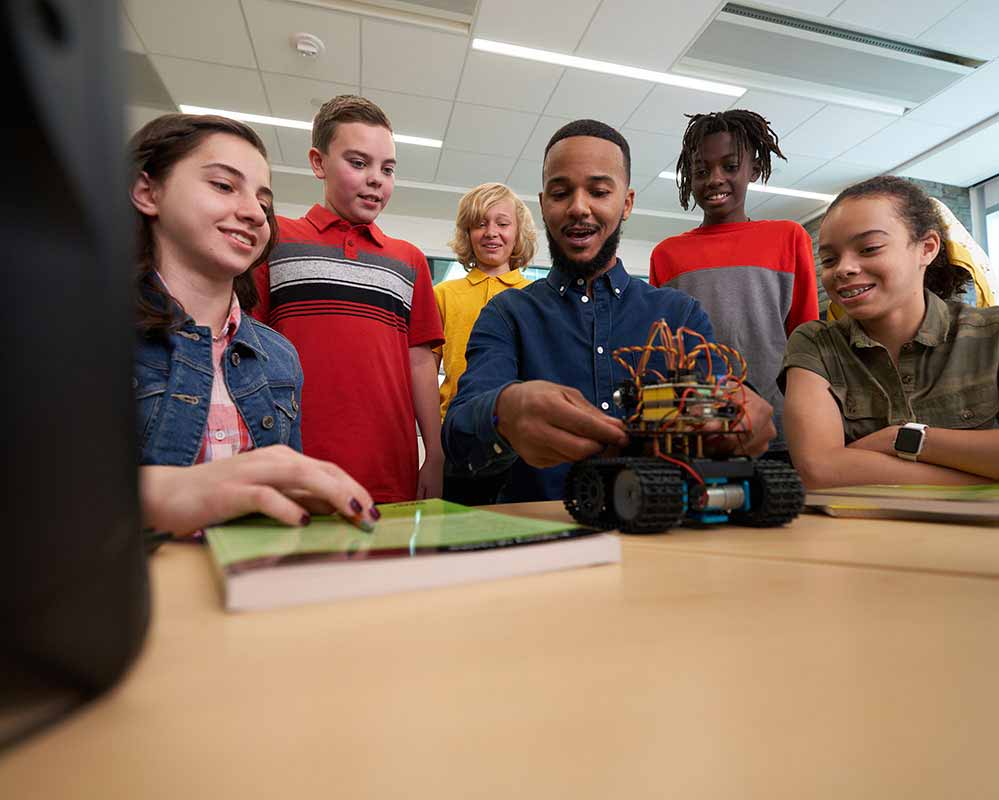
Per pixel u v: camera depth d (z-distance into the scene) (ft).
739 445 1.80
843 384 3.63
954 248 3.84
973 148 14.48
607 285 3.78
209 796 0.35
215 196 3.06
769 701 0.50
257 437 3.26
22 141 0.34
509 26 10.44
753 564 1.13
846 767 0.39
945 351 3.47
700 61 11.46
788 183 16.66
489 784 0.37
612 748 0.42
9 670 0.38
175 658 0.62
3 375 0.37
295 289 4.70
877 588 0.92
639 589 0.92
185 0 9.76
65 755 0.41
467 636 0.69
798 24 10.59
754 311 5.34
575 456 1.88
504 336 3.77
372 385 4.68
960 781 0.37
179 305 2.99
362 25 10.36
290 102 12.66
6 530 0.37
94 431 0.43
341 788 0.36
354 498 1.34
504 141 14.32
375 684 0.55
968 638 0.67
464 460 2.77
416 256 5.51
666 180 16.31
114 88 0.41
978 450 2.64
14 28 0.32
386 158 5.16
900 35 10.87
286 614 0.79
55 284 0.39
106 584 0.45
